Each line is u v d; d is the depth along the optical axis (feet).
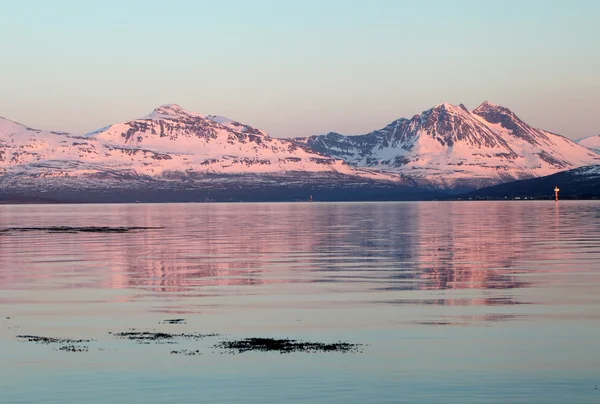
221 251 390.63
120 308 204.44
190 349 155.53
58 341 163.43
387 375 136.67
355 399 124.67
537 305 201.98
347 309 199.41
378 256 351.46
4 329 176.04
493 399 124.26
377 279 262.88
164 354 151.74
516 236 490.90
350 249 395.55
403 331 170.50
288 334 168.86
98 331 173.27
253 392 128.26
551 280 253.03
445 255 353.10
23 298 223.10
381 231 574.97
